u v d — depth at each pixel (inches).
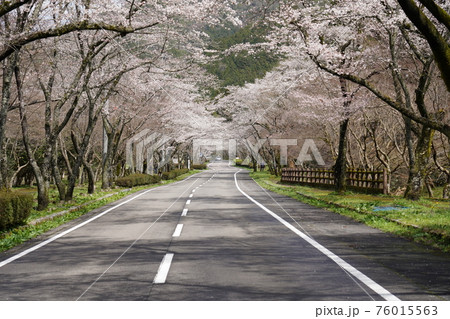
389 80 909.2
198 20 673.0
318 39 733.3
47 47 694.5
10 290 212.5
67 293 205.3
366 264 260.8
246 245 329.7
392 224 433.7
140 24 690.8
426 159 727.1
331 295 197.9
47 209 624.7
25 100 875.4
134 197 886.4
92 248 325.1
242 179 1862.7
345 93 781.9
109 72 837.8
